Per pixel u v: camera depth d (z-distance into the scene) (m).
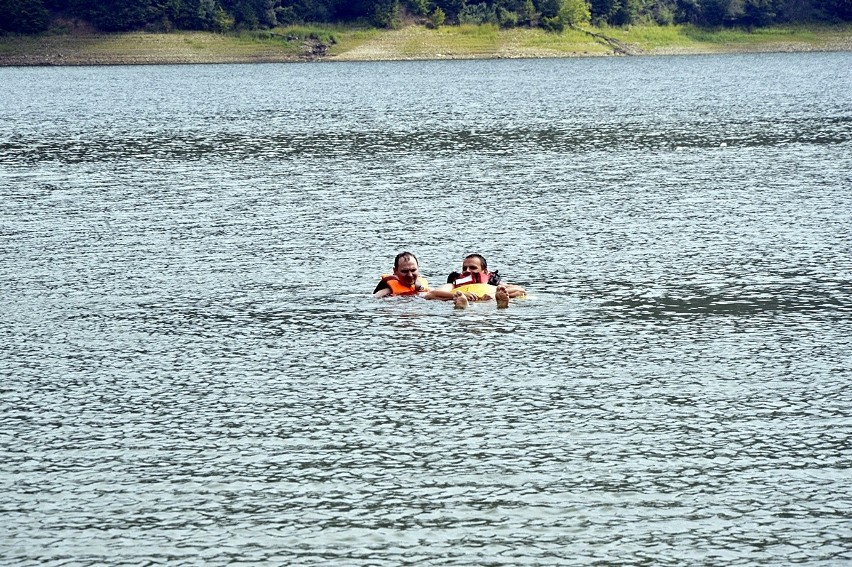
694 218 91.44
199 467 41.28
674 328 58.78
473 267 65.44
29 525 36.88
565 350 55.06
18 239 85.44
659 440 43.28
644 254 77.38
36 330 59.91
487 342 56.56
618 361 53.19
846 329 58.31
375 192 109.50
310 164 135.38
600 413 46.25
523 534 35.78
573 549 34.81
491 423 45.22
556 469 40.59
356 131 182.25
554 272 72.00
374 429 44.75
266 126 194.50
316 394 49.06
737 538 35.47
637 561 34.12
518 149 151.38
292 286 69.19
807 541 35.31
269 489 39.28
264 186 115.00
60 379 51.69
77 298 66.69
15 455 42.62
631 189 109.19
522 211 96.25
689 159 135.75
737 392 48.69
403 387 49.78
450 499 38.28
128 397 49.06
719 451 42.22
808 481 39.53
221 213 97.00
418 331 58.72
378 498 38.41
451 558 34.34
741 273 71.25
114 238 85.50
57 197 108.06
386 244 82.19
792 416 45.84
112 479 40.34
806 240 81.62
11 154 150.38
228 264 75.69
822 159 132.38
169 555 34.81
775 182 112.69
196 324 60.72
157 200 105.38
